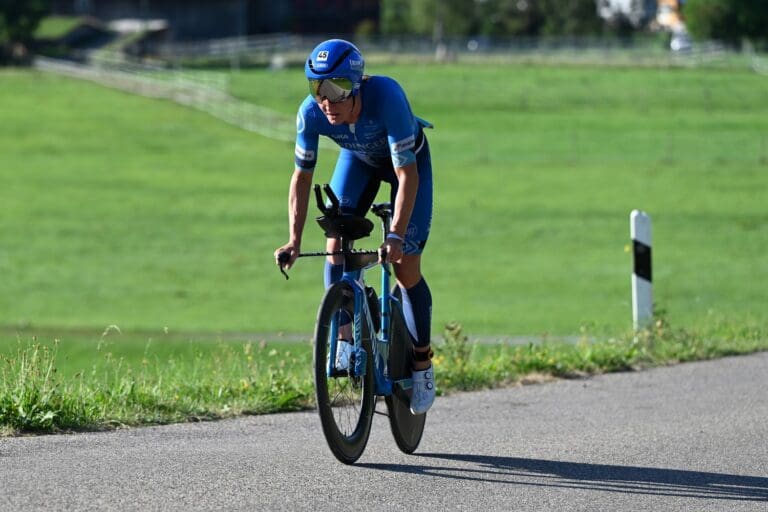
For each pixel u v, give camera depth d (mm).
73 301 59281
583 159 105312
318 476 9703
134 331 48750
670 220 78188
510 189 91250
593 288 59625
